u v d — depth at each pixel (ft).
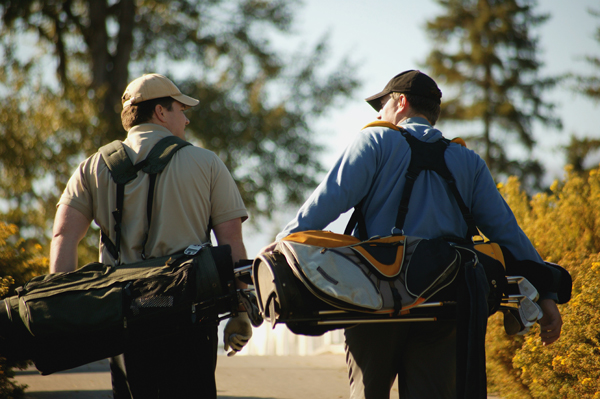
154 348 27.17
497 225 29.55
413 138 28.96
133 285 25.94
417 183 28.04
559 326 29.89
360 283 24.81
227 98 295.89
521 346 51.44
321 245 25.67
